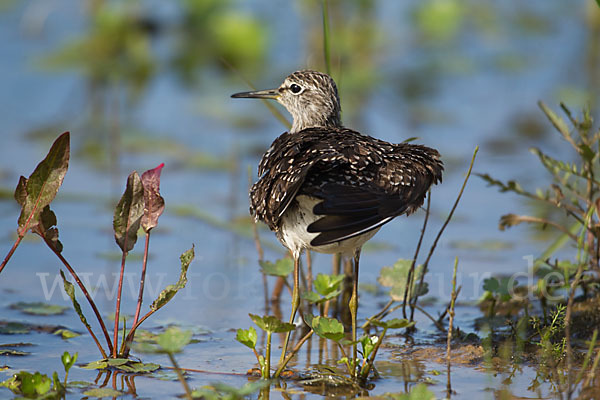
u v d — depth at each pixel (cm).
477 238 1153
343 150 776
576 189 962
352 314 791
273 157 806
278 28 1917
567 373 753
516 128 1536
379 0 1989
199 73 1758
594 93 1650
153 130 1512
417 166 795
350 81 1655
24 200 737
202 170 1373
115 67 1712
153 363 779
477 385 734
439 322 908
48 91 1658
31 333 854
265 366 719
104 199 1244
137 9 1756
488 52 1884
